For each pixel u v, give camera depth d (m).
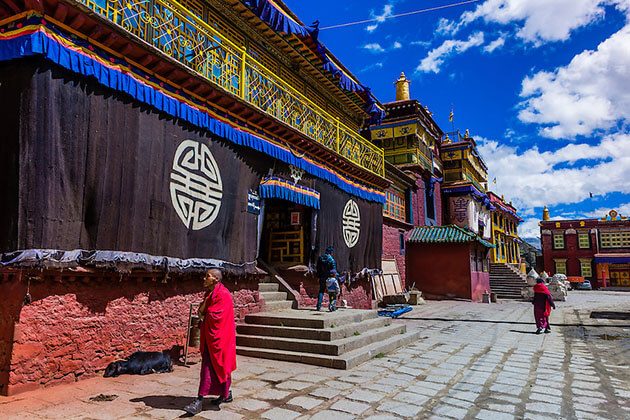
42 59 5.39
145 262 6.50
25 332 5.14
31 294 5.23
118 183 6.20
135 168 6.48
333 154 12.62
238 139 8.81
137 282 6.68
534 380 6.64
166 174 7.07
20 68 5.36
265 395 5.50
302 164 11.29
